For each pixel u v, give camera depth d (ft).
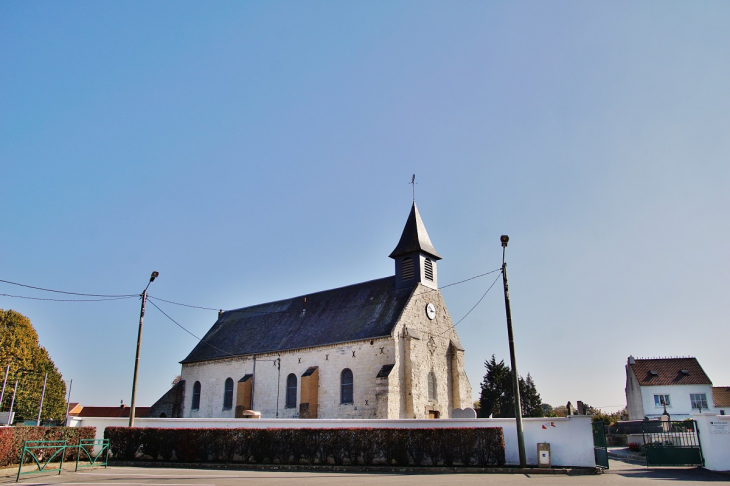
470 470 66.13
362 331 116.06
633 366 174.60
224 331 156.66
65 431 79.36
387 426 77.56
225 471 68.39
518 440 70.23
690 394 162.50
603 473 64.49
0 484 54.65
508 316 75.61
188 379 148.36
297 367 122.93
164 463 77.61
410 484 52.24
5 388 162.30
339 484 52.54
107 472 66.49
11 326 168.86
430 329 120.16
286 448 75.15
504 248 78.89
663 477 59.11
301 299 146.72
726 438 67.05
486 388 189.78
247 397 128.98
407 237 127.03
